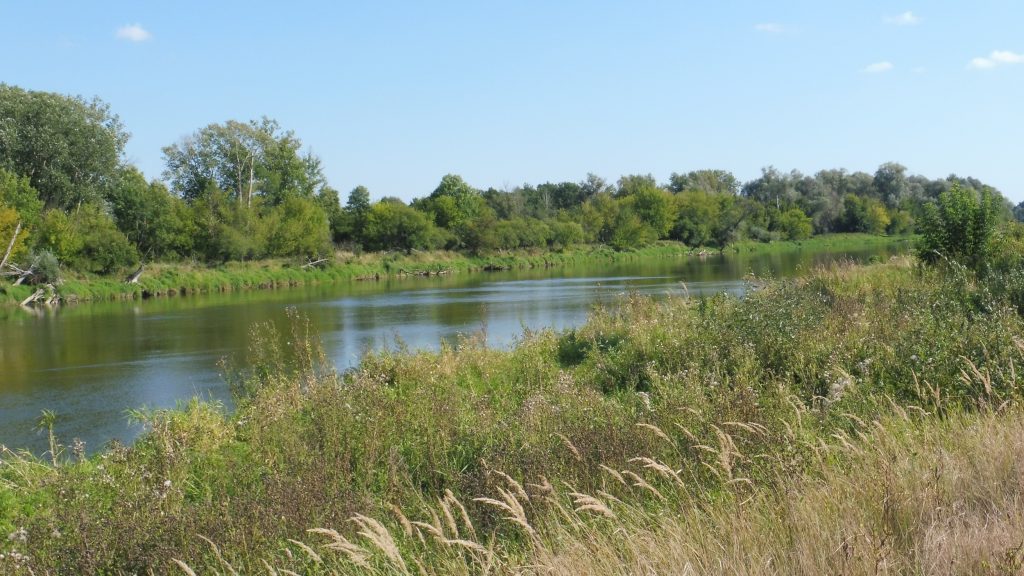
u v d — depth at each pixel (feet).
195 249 188.14
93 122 187.93
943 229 62.75
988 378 24.23
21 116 178.40
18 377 60.49
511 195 336.49
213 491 23.56
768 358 34.55
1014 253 56.13
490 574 16.02
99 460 30.27
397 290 147.95
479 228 246.88
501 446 24.02
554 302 105.91
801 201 359.66
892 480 15.92
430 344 68.64
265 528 18.78
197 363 64.28
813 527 14.37
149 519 19.61
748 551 14.23
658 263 221.46
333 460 24.29
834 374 29.63
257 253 195.00
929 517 14.73
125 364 65.21
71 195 180.96
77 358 69.56
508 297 118.93
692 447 21.13
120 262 157.17
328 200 281.95
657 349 40.11
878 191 400.47
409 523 16.44
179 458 25.27
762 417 23.39
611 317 54.90
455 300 116.98
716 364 33.32
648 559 14.46
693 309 50.03
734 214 312.50
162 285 156.87
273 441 26.43
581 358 45.85
